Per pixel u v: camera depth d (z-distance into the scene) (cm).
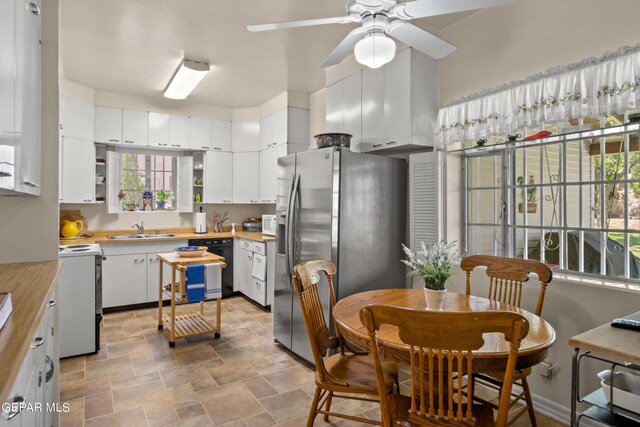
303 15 282
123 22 291
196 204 554
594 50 207
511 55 250
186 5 268
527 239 258
